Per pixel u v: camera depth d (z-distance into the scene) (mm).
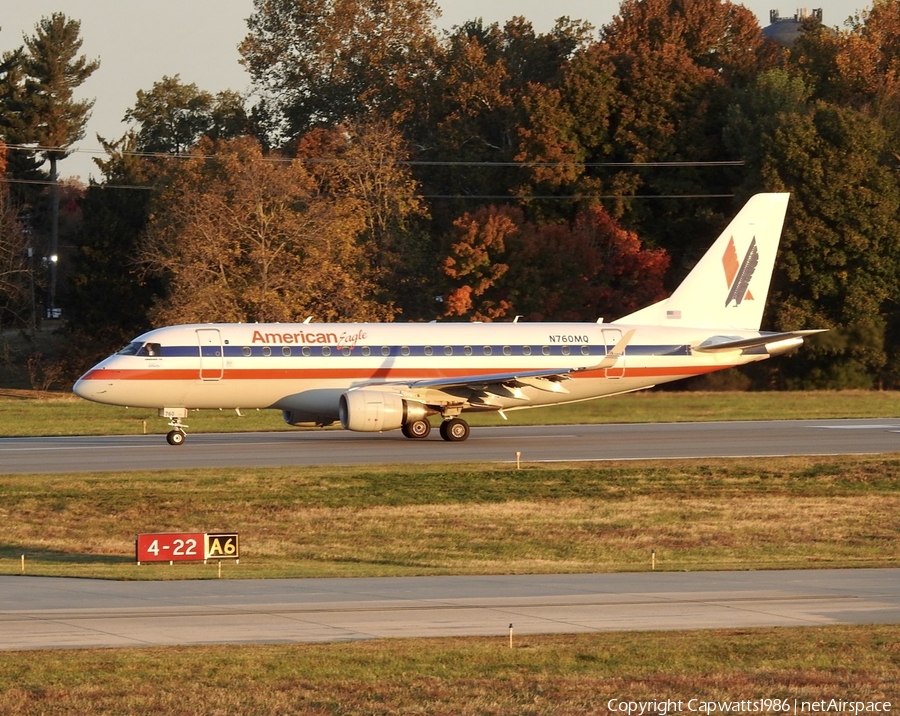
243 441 188750
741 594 81062
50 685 56719
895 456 166125
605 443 184625
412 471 150250
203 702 54781
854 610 75125
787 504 137625
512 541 117000
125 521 126312
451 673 59781
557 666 61281
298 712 53969
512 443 184750
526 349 190750
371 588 84312
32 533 120812
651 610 74812
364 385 183250
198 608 75000
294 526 123625
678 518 129250
